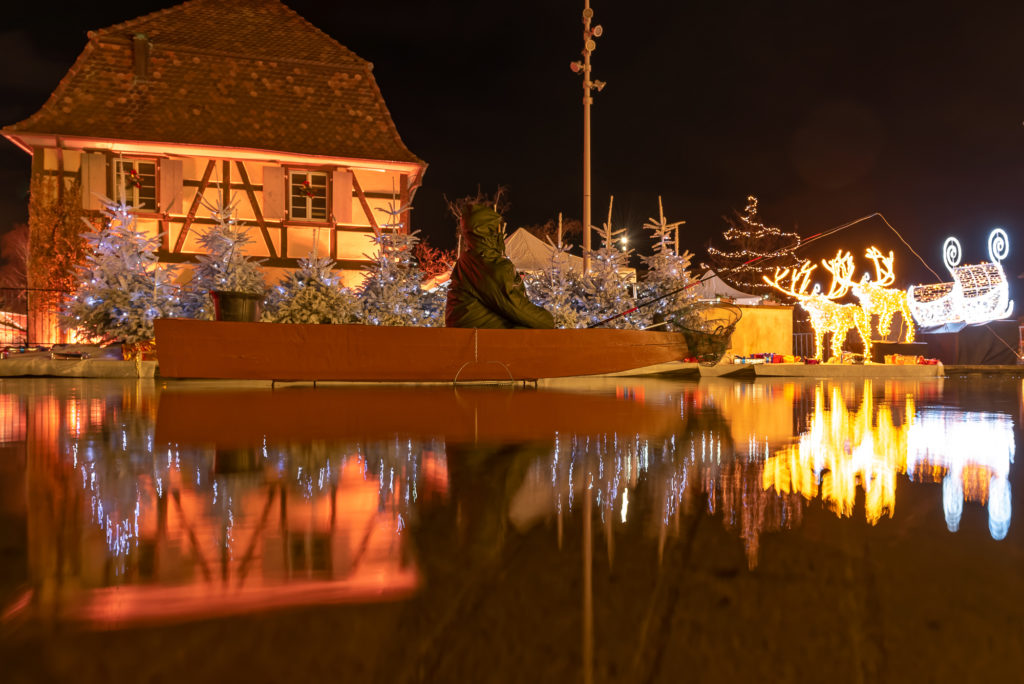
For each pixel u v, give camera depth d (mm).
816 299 18797
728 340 9078
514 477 2301
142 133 16484
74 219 16172
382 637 991
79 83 16750
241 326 7434
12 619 1058
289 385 7844
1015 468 2545
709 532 1586
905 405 6145
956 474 2412
